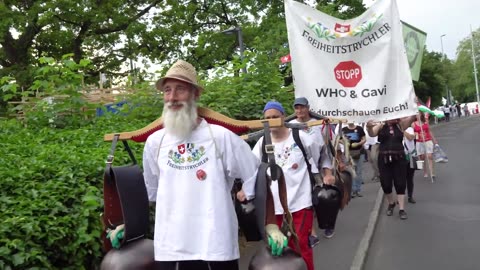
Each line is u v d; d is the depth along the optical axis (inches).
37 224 135.9
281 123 122.6
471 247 264.7
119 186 123.0
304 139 186.2
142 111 350.6
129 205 123.0
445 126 1875.0
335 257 252.4
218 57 976.3
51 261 139.4
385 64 266.5
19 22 788.6
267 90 387.2
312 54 271.7
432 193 436.8
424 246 272.8
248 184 118.0
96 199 158.1
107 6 885.8
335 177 193.5
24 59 883.4
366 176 577.9
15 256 125.2
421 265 240.4
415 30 358.0
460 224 316.5
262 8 1041.5
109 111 359.9
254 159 120.3
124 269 118.6
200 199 114.6
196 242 113.6
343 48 268.5
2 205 147.1
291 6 274.2
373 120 268.1
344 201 210.5
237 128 122.8
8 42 868.6
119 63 956.0
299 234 179.3
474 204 378.0
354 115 269.1
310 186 184.1
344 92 269.3
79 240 143.8
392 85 267.4
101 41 941.2
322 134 214.4
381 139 339.0
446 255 253.8
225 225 113.9
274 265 117.3
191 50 991.6
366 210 366.0
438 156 525.3
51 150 216.2
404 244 279.6
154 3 962.7
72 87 336.8
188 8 980.6
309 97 271.6
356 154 415.5
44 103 335.9
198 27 1043.9
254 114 360.8
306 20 271.7
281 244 116.7
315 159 188.5
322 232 302.7
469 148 892.0
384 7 267.7
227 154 116.0
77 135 274.4
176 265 114.7
